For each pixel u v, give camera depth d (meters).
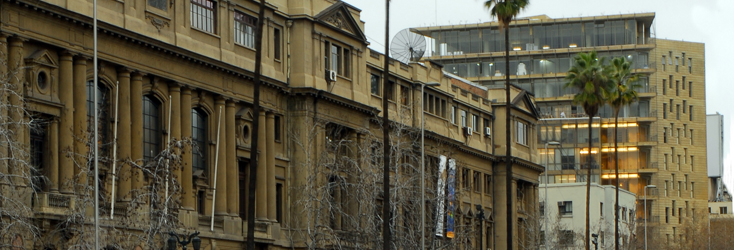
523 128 108.88
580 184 133.88
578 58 94.06
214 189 62.19
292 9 70.81
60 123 51.12
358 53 76.94
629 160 171.50
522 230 107.69
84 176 51.44
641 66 171.38
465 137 96.94
